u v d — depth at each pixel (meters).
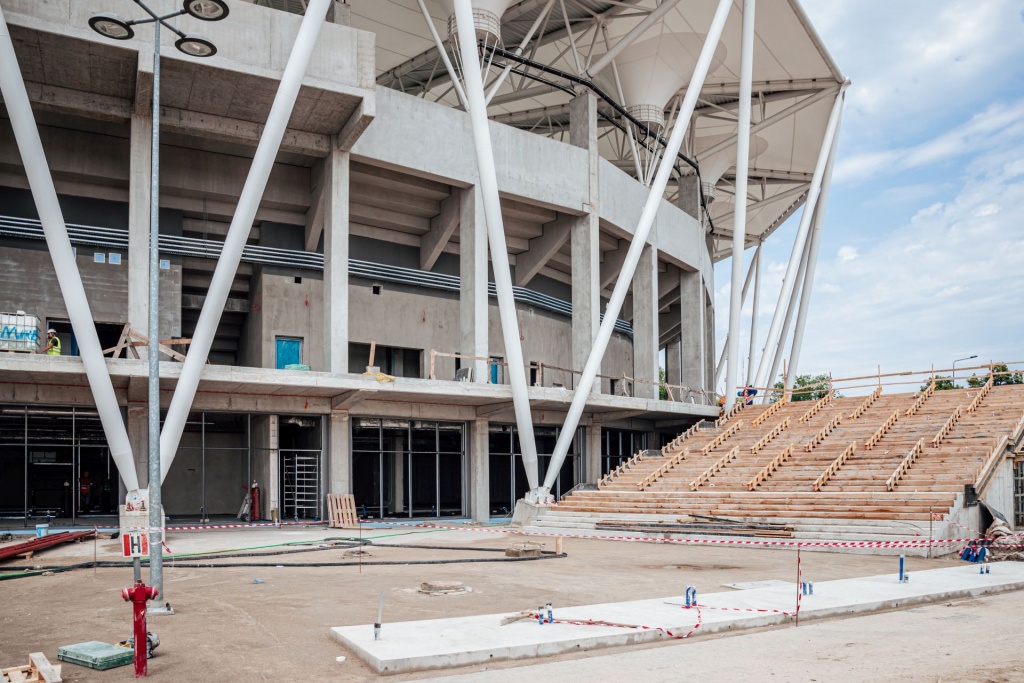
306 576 15.52
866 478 24.47
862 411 32.34
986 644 9.42
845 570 16.66
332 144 27.73
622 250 41.12
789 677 7.90
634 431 41.28
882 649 9.16
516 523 29.11
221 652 9.22
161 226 30.14
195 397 26.48
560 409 34.66
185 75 23.48
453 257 37.84
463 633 9.62
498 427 34.22
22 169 27.56
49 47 22.08
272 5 34.81
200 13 14.00
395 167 29.33
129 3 22.34
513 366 28.28
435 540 23.23
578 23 40.22
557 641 9.17
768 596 12.48
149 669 8.50
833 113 46.44
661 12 36.91
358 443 29.98
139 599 8.34
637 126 41.91
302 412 28.33
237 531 26.06
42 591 13.85
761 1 39.56
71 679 8.15
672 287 47.94
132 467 21.72
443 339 36.16
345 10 27.52
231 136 26.47
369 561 17.48
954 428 27.39
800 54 43.69
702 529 23.42
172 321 30.00
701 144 55.25
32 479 26.14
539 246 37.62
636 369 39.00
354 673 8.29
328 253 27.47
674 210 42.03
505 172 31.81
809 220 45.50
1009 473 24.08
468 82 26.89
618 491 29.44
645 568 16.88
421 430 31.59
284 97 22.09
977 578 14.53
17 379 23.02
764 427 33.72
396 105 29.17
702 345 44.47
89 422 25.95
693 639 9.89
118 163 28.41
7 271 27.45
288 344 31.91
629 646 9.55
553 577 15.34
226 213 31.25
